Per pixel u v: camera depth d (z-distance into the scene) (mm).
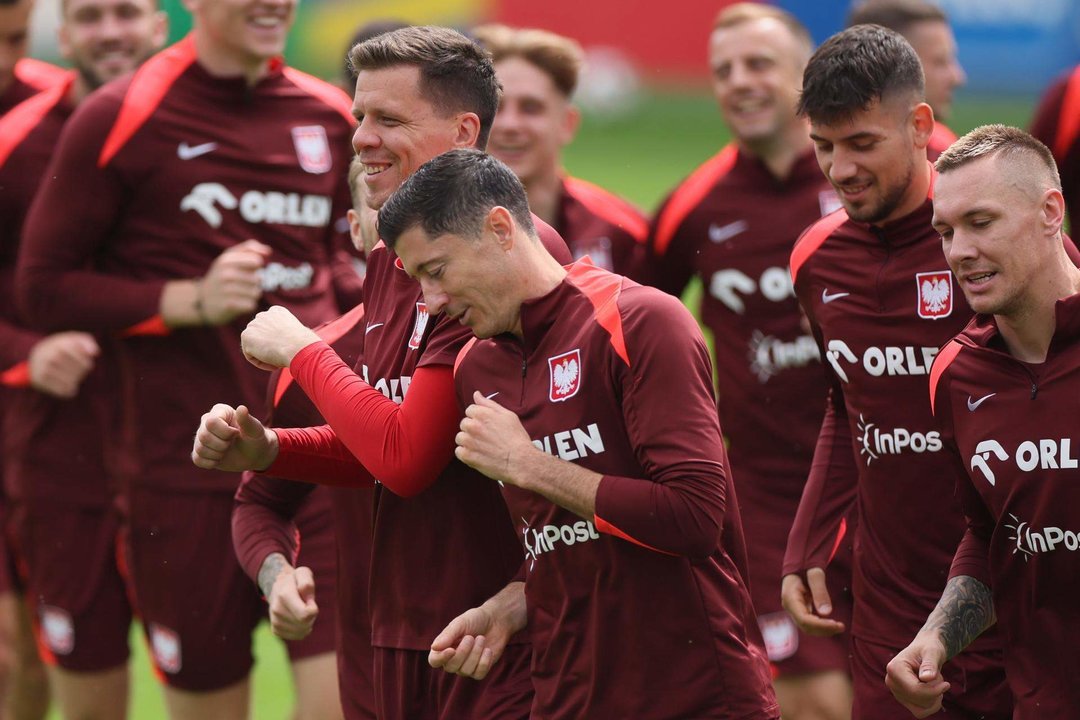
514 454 13195
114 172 21203
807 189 23312
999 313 13734
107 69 24641
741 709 13359
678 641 13305
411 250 13234
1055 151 22422
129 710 25250
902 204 16188
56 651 24172
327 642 19891
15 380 24000
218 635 21609
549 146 24094
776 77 22953
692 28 83062
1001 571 14430
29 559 24562
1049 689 14266
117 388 23172
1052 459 13742
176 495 21500
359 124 15719
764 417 23188
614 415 13258
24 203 24406
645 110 83688
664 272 24469
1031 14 76062
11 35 25203
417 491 14430
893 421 16656
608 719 13570
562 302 13469
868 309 16672
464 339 14367
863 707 17531
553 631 13875
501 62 23906
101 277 21281
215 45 21328
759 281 23328
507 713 14883
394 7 82375
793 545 18109
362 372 15734
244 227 21703
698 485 12758
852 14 24719
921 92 15875
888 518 16922
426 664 15523
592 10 84062
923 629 14703
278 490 17000
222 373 21500
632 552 13250
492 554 15141
